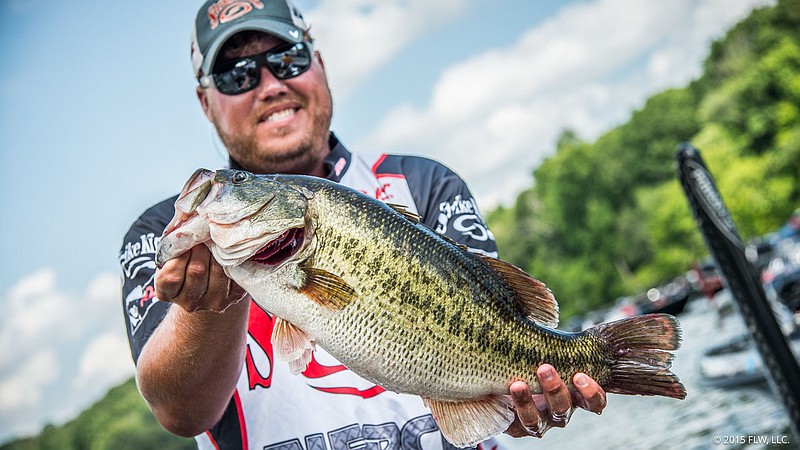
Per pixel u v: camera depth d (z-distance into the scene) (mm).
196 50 3373
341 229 2508
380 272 2508
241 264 2412
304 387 3062
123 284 3180
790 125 55406
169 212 3211
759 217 53375
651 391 2637
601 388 2580
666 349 2650
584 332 2725
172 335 2502
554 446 13273
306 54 3326
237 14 3285
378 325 2498
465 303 2580
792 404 5020
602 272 86062
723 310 25828
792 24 65125
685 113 86188
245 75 3268
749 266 5152
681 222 66562
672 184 75562
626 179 88188
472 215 3330
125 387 105750
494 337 2598
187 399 2635
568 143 105812
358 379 3074
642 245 81312
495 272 2680
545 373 2529
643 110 90250
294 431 3031
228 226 2354
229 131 3336
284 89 3270
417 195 3318
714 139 60469
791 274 11750
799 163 52812
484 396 2615
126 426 93562
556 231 93375
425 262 2559
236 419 3064
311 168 3408
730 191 54781
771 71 56062
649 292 50656
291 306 2477
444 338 2549
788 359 5066
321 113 3367
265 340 3092
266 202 2414
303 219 2461
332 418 3035
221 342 2504
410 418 3055
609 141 95250
